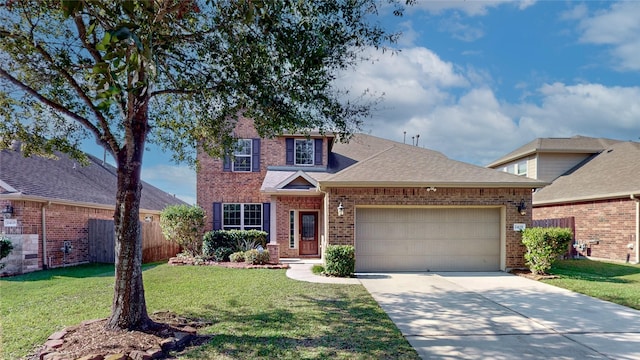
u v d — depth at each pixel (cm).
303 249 1695
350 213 1195
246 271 1206
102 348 485
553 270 1238
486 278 1099
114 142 587
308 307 747
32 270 1310
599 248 1584
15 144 1636
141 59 367
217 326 620
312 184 1652
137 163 575
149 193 2597
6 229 1253
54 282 1037
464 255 1242
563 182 1986
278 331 594
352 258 1124
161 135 864
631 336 589
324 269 1180
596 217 1606
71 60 630
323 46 534
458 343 551
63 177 1722
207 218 1764
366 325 630
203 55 626
